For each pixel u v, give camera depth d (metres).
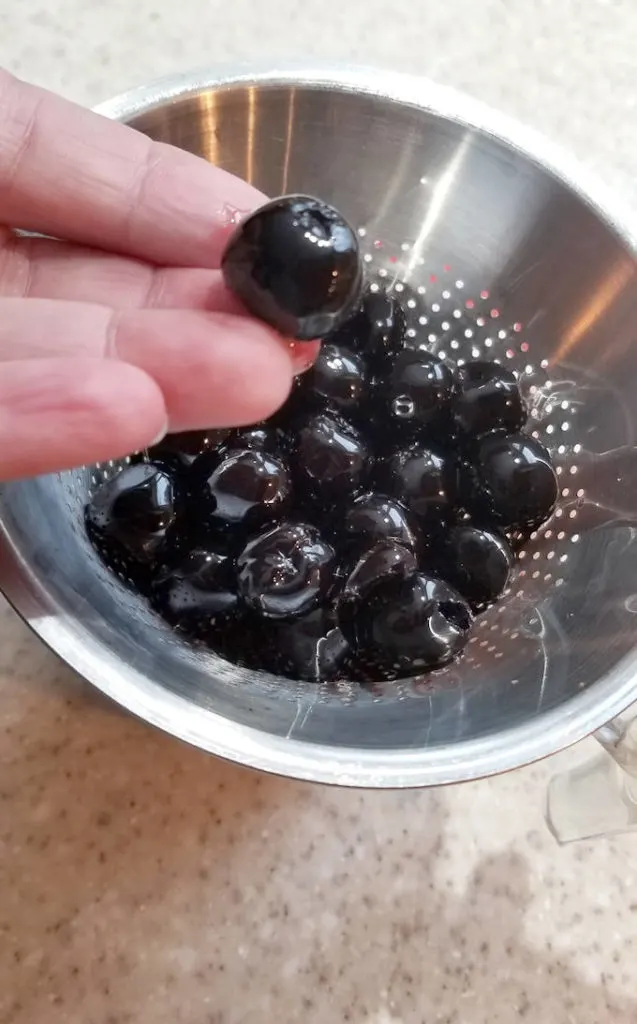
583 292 0.21
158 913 0.20
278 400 0.17
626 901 0.21
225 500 0.19
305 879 0.20
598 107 0.29
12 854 0.19
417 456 0.21
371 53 0.28
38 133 0.18
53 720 0.20
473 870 0.21
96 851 0.20
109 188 0.19
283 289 0.15
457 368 0.22
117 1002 0.19
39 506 0.17
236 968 0.19
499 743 0.15
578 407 0.22
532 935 0.21
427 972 0.20
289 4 0.28
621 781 0.20
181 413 0.17
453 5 0.29
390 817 0.21
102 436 0.15
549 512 0.21
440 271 0.23
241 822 0.20
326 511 0.21
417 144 0.21
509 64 0.29
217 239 0.19
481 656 0.19
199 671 0.17
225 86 0.19
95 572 0.18
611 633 0.18
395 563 0.19
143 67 0.26
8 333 0.17
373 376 0.22
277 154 0.21
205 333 0.16
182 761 0.21
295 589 0.19
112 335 0.17
